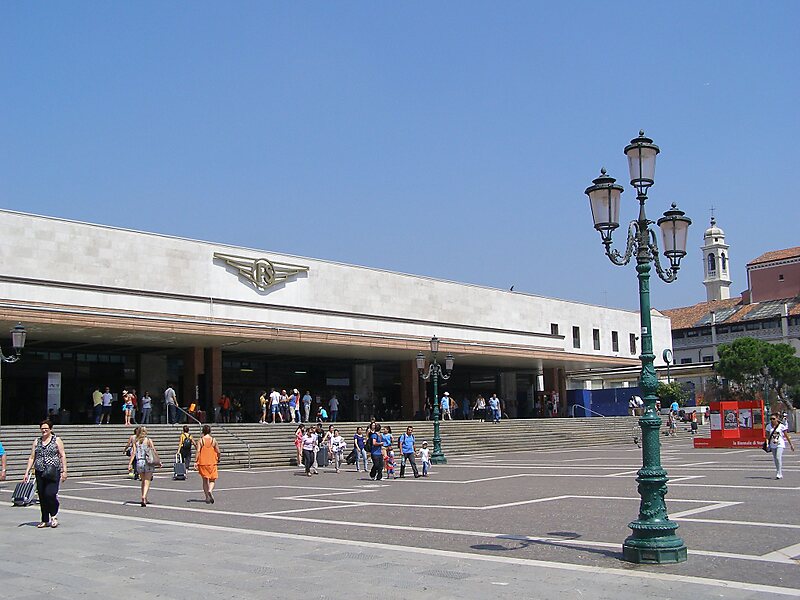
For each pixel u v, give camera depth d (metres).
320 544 12.84
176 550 12.31
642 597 8.84
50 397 39.88
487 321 58.53
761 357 65.69
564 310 66.25
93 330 35.56
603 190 11.57
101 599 9.14
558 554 11.71
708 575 9.97
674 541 10.80
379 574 10.30
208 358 43.06
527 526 14.91
